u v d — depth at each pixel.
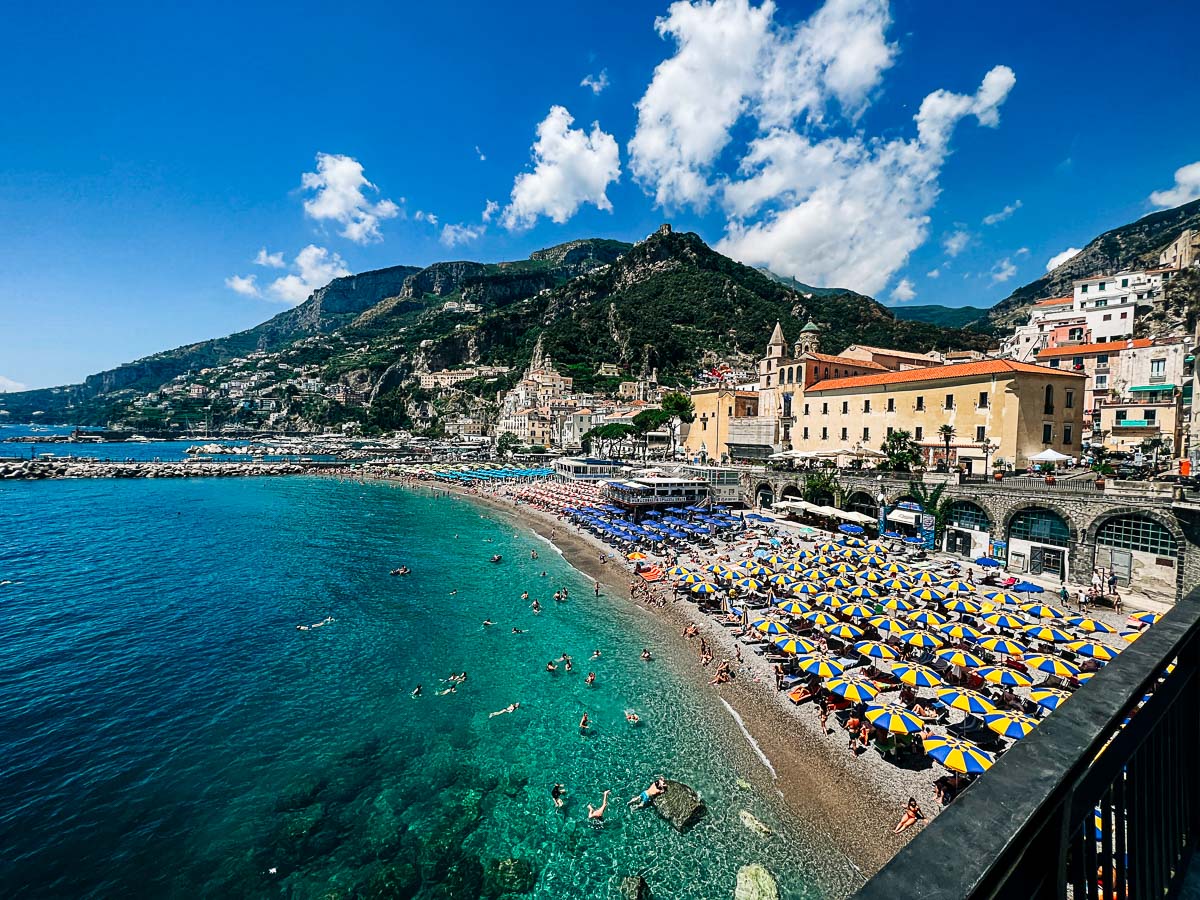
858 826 23.17
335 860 22.09
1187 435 56.50
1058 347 84.25
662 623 44.19
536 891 20.84
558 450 189.25
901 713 26.56
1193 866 4.50
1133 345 74.94
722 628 41.59
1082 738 2.82
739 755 27.59
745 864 21.77
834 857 22.00
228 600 50.38
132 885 20.95
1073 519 43.56
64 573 57.78
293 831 23.44
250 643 41.03
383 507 103.62
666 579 53.19
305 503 107.81
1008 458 58.84
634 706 32.12
